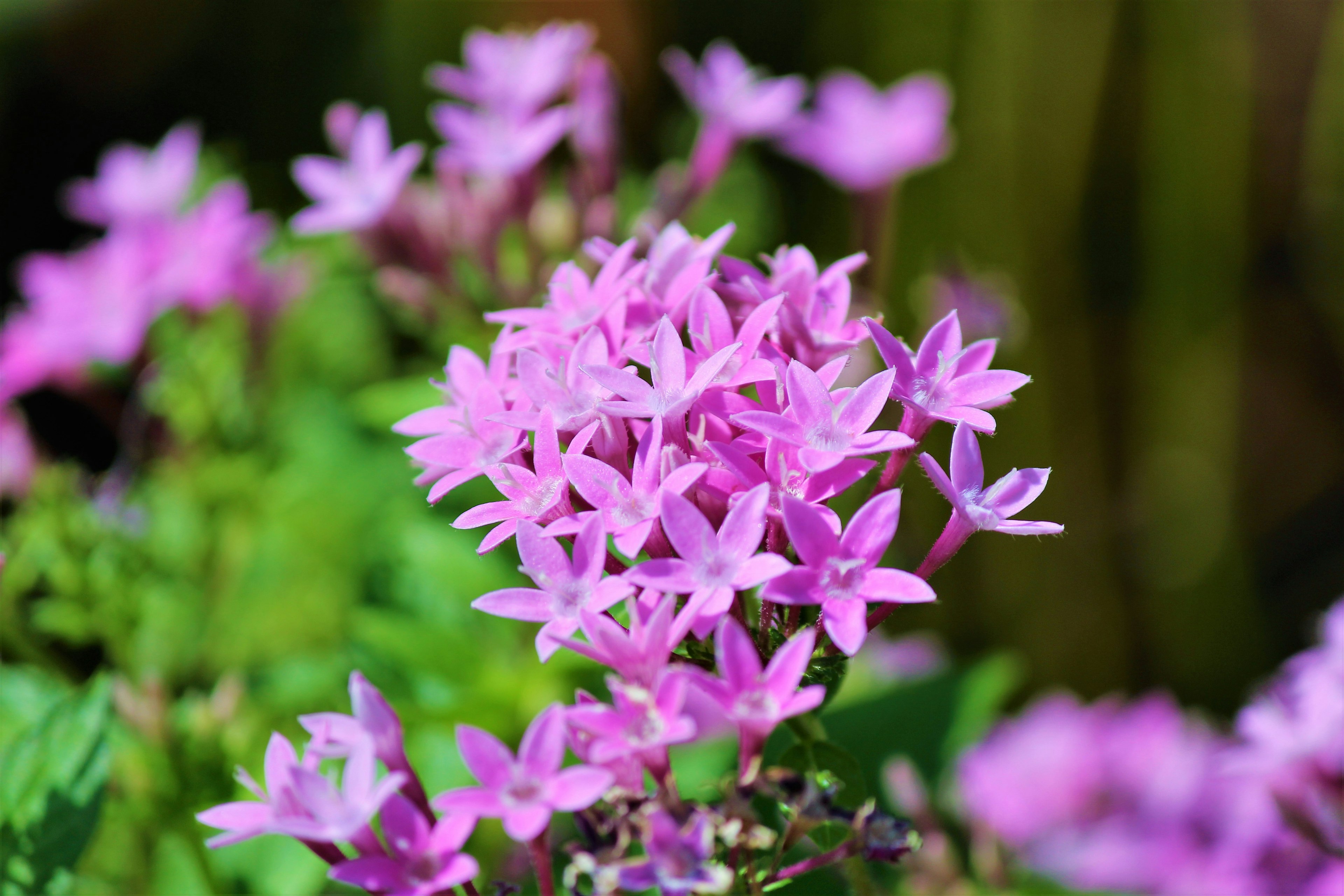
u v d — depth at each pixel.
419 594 0.48
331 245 0.65
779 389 0.37
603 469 0.36
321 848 0.37
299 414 0.59
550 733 0.35
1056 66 0.89
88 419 0.79
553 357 0.37
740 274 0.38
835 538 0.36
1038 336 0.92
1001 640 0.90
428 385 0.51
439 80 0.51
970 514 0.36
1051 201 0.91
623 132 0.86
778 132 0.61
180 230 0.55
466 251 0.50
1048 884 0.56
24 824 0.39
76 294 0.54
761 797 0.42
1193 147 0.92
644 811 0.35
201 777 0.44
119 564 0.46
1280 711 0.44
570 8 0.89
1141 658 0.92
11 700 0.43
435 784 0.44
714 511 0.37
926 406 0.37
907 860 0.45
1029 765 0.62
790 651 0.35
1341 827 0.43
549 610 0.36
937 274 0.66
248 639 0.53
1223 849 0.55
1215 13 0.90
